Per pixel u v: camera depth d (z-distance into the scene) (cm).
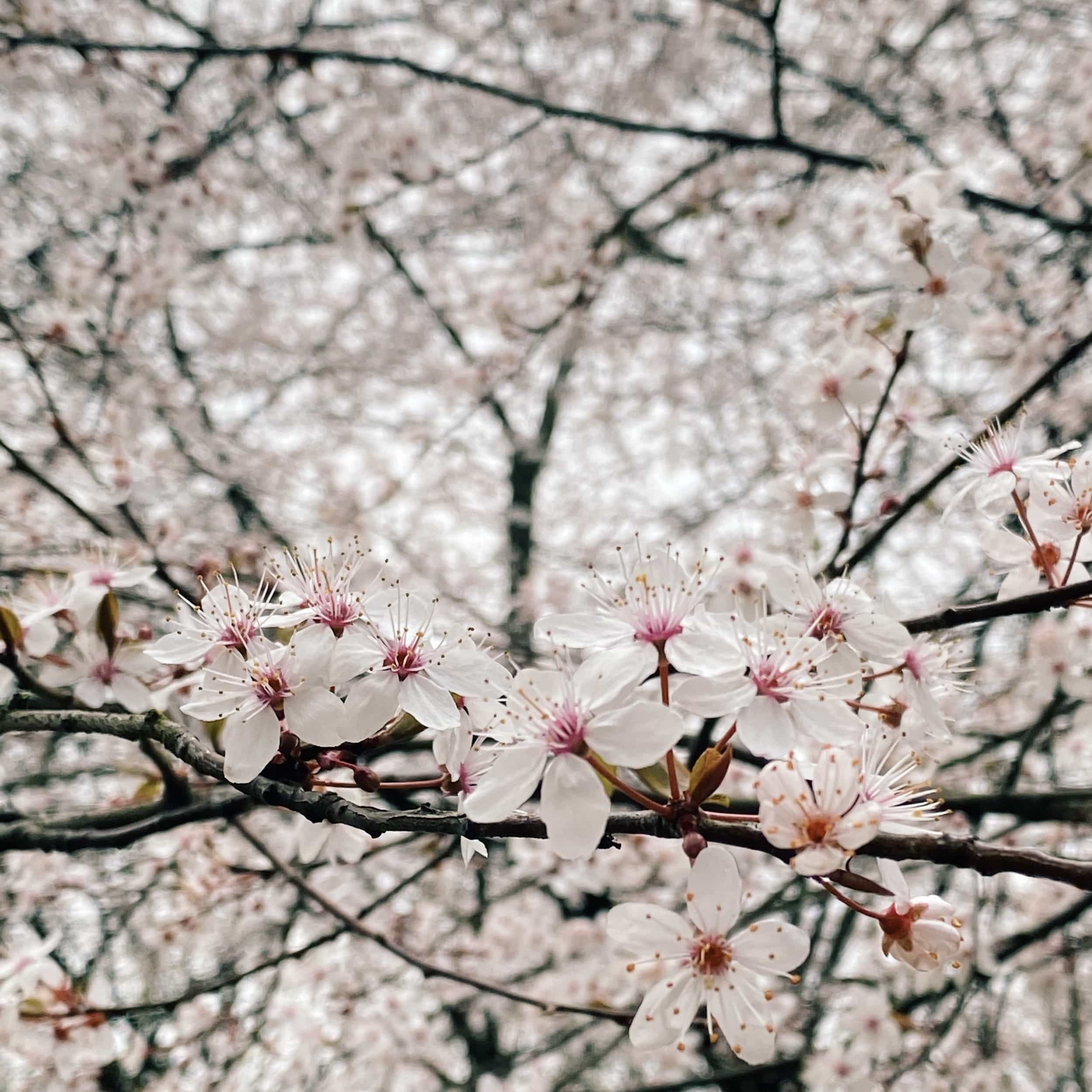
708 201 576
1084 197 484
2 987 250
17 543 488
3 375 516
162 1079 398
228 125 602
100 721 183
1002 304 541
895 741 164
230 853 417
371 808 147
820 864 122
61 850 218
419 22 651
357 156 534
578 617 156
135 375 544
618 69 660
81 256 560
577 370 800
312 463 689
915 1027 378
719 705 145
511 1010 538
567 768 136
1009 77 604
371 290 752
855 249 546
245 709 155
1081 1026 517
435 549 775
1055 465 191
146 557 365
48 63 528
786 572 180
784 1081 463
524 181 707
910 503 277
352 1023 464
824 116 621
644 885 573
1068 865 119
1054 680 326
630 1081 555
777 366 694
